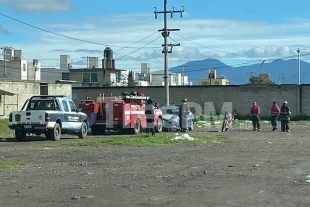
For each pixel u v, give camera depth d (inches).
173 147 808.9
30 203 358.3
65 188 417.1
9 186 427.5
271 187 421.7
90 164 580.1
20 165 569.3
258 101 2276.1
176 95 2367.1
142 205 350.6
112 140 901.2
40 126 958.4
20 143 922.7
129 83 3718.0
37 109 1004.6
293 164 575.5
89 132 1269.7
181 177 477.1
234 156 663.8
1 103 1716.3
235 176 483.2
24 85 1839.3
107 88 2415.1
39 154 697.6
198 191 403.5
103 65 3511.3
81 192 398.9
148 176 483.2
